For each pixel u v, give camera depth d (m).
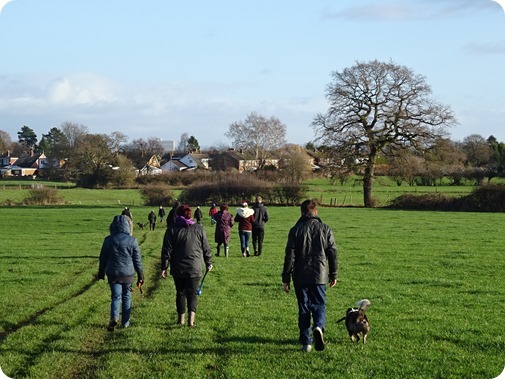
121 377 9.51
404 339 11.84
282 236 36.25
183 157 195.00
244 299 16.11
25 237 37.62
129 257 12.73
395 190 96.69
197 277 12.78
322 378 9.41
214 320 13.47
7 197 89.56
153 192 78.94
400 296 16.53
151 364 10.17
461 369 9.90
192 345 11.28
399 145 72.19
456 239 33.28
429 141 71.19
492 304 15.41
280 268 22.28
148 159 171.00
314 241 11.02
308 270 10.92
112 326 12.40
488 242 31.55
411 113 72.06
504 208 63.66
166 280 19.77
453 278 19.94
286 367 9.99
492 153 128.75
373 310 14.65
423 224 45.16
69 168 128.50
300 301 10.98
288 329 12.58
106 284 18.72
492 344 11.47
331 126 72.81
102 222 51.62
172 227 12.88
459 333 12.27
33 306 15.30
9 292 17.52
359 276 20.33
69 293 17.38
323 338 10.94
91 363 10.41
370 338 11.90
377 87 72.00
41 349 11.37
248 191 76.06
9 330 13.16
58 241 34.59
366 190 74.38
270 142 151.62
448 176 108.25
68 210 68.19
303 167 114.94
